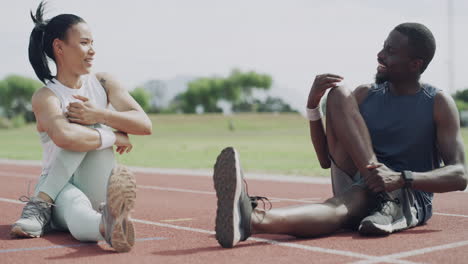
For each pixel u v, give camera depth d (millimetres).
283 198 6820
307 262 2855
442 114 3795
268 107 160750
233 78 157250
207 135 52250
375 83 4156
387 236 3590
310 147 24516
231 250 3191
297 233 3357
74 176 3684
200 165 14031
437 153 4008
